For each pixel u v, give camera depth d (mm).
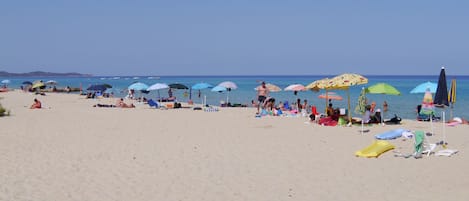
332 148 12984
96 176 9695
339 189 8742
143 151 12547
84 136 15312
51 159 11336
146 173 10008
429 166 10570
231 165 10828
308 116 23047
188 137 15195
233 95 51312
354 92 55562
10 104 32500
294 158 11617
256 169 10414
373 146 12438
